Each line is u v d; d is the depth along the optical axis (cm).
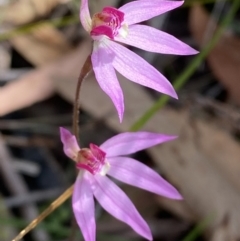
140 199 18
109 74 11
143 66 11
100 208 18
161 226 18
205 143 18
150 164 19
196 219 18
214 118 20
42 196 18
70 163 19
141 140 12
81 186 12
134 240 18
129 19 11
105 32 11
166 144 18
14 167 18
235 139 18
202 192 18
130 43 11
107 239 18
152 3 11
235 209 17
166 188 12
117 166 12
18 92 19
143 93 19
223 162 18
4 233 17
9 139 19
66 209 18
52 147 19
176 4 11
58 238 18
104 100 19
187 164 18
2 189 18
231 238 17
